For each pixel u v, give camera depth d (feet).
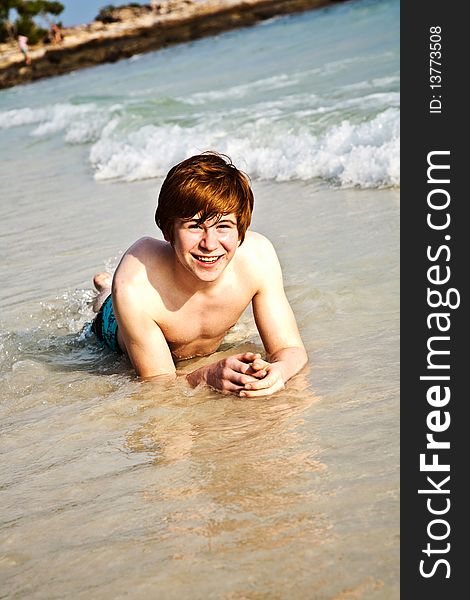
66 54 142.82
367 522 6.89
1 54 165.78
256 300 11.37
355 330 11.98
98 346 13.32
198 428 9.53
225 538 7.01
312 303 13.39
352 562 6.38
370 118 25.68
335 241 16.63
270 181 23.76
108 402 10.71
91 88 73.72
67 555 7.20
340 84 36.35
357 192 20.36
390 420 8.83
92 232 21.16
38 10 188.14
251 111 33.32
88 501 8.14
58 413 10.64
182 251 10.10
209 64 69.00
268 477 8.00
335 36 64.18
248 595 6.19
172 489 8.09
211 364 10.84
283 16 139.23
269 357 11.39
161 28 144.97
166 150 28.99
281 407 9.75
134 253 11.19
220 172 9.89
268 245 11.39
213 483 8.07
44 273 17.90
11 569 7.15
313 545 6.68
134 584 6.57
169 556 6.89
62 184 29.68
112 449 9.30
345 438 8.58
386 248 15.42
